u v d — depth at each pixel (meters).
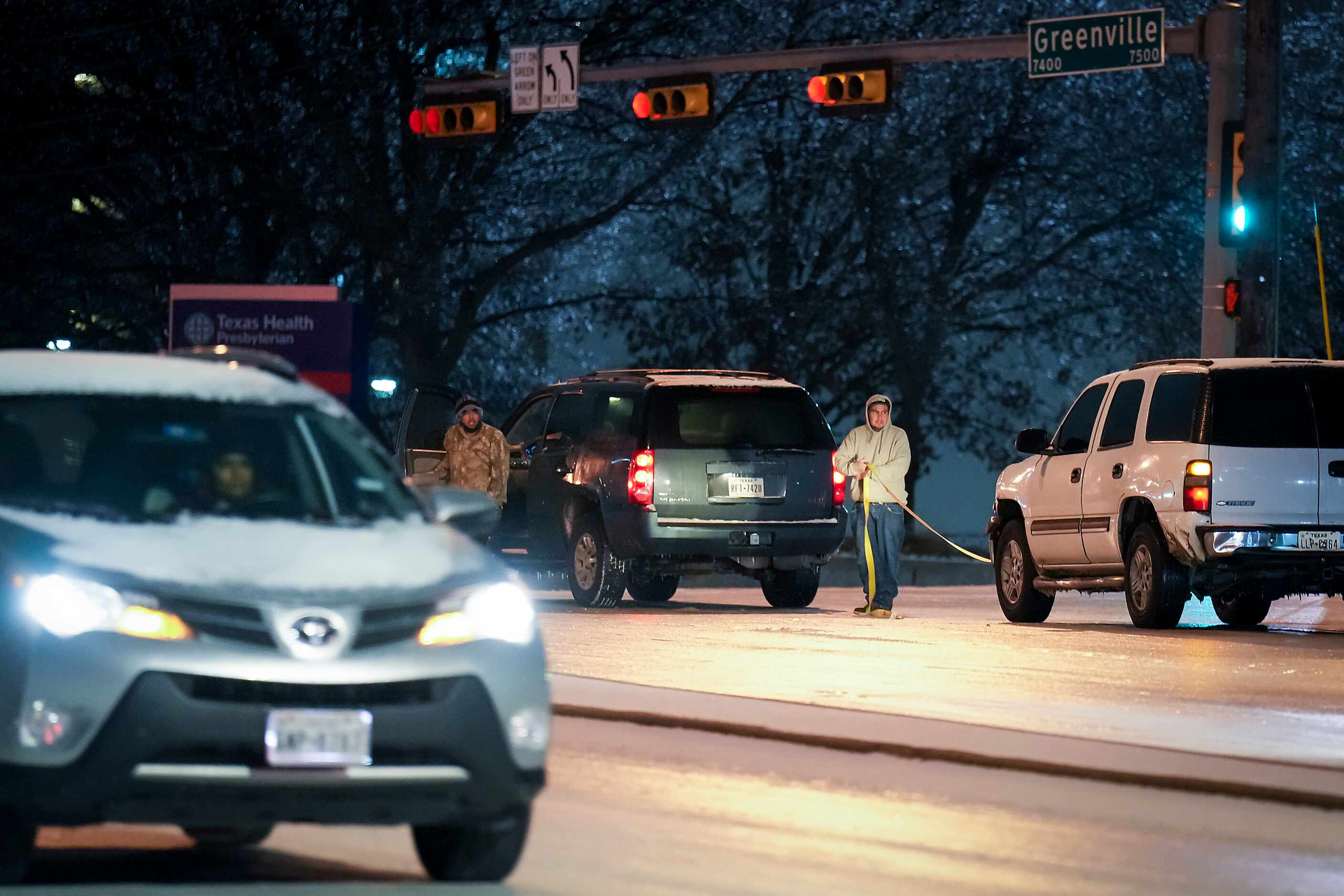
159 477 23.78
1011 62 123.38
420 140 91.06
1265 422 55.44
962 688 40.94
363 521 23.72
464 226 125.12
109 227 125.56
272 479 24.36
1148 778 30.36
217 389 25.17
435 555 22.78
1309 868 25.00
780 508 64.12
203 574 21.09
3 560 21.16
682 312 126.81
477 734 21.58
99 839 25.66
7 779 20.28
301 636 20.92
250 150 120.00
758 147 124.75
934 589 87.44
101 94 125.62
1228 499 55.06
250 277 123.88
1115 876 24.20
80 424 24.58
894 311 121.56
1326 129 121.19
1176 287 126.62
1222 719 37.12
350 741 20.83
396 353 135.50
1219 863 25.14
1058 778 30.97
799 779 30.56
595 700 37.59
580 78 87.44
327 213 120.88
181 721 20.31
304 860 24.42
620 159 126.50
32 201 124.12
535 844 25.41
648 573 64.88
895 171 121.00
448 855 23.03
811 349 123.25
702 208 126.44
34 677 20.31
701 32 124.56
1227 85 78.88
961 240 125.56
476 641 21.91
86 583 20.70
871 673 43.50
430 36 120.00
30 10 121.19
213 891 22.22
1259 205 78.12
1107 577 59.06
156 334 127.12
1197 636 54.97
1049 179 126.44
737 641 50.78
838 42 123.88
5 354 25.45
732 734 34.81
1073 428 61.69
